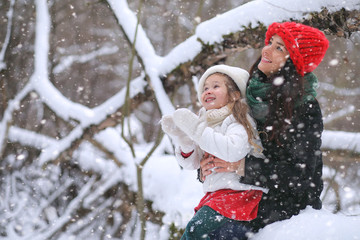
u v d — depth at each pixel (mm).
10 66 6535
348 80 6191
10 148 6266
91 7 8719
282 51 2895
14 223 5793
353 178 5727
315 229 2604
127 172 5312
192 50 4828
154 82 4781
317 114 2861
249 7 4664
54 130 7039
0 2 6977
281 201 2811
